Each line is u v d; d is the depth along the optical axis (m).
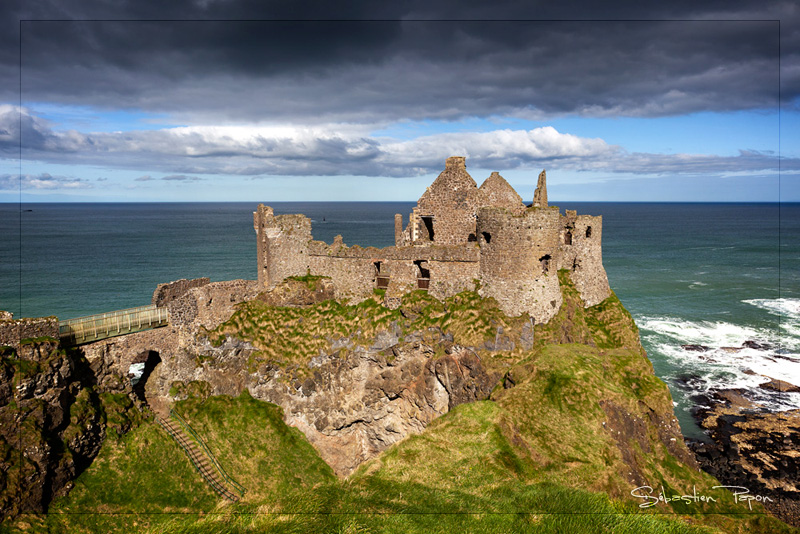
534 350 41.62
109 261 150.25
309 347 48.75
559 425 31.69
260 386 47.66
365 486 24.23
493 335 42.38
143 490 37.09
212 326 49.03
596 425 32.00
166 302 49.25
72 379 39.22
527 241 42.53
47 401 36.06
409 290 48.81
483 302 44.31
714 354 75.56
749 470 46.84
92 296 104.19
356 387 47.75
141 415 42.91
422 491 23.48
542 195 52.16
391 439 47.69
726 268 145.12
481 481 24.89
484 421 30.97
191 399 46.06
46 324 37.72
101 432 39.31
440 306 46.78
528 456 28.38
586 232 51.19
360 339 47.81
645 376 39.19
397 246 51.56
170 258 156.38
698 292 113.25
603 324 49.41
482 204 50.75
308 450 45.78
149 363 50.88
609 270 142.62
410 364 46.22
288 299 51.47
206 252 170.88
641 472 30.64
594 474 26.92
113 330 43.53
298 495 23.81
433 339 45.44
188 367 47.22
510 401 33.62
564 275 50.66
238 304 50.69
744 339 81.88
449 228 51.97
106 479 37.00
